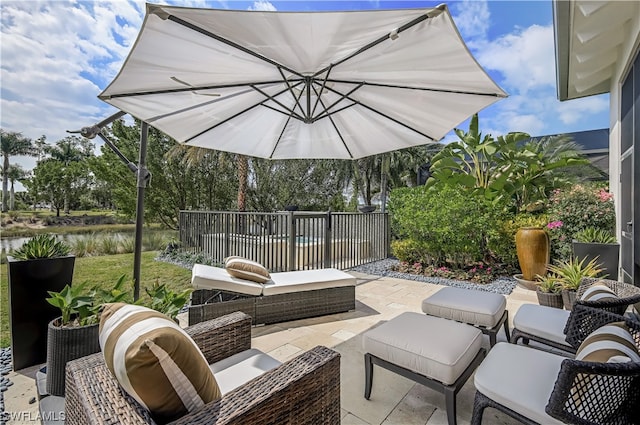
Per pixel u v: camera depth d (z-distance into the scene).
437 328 2.14
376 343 2.07
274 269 6.19
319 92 2.97
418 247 6.44
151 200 11.43
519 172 6.80
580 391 1.20
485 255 6.23
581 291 2.51
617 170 5.02
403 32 1.94
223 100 2.95
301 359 1.44
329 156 4.36
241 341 1.95
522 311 2.63
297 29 1.96
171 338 1.09
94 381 1.24
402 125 3.43
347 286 3.91
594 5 3.80
